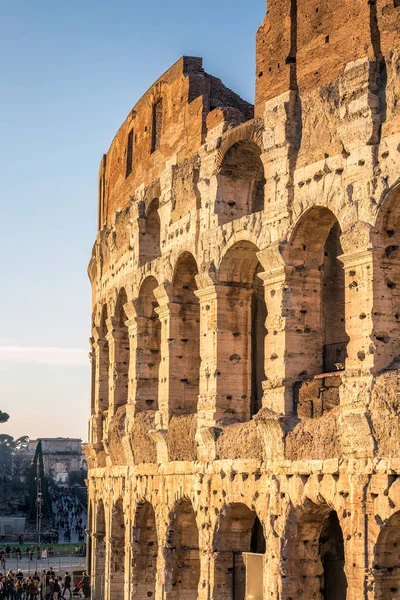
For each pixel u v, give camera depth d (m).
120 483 57.41
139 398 55.22
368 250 36.06
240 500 42.38
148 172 56.75
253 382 48.62
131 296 57.25
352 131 37.59
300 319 40.78
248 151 46.06
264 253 41.41
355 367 36.38
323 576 41.28
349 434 35.81
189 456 47.09
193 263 50.56
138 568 54.47
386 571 34.62
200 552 45.44
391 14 37.00
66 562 108.94
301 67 41.41
